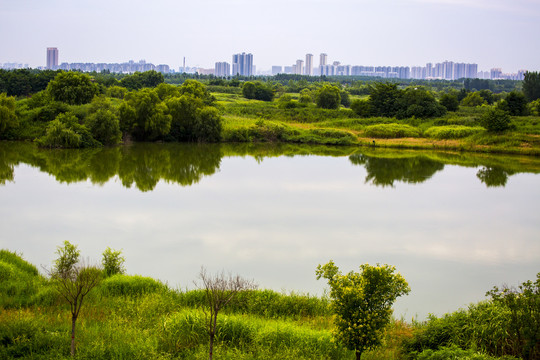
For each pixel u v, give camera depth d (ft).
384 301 37.63
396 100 317.42
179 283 61.93
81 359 36.81
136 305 50.24
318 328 47.09
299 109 336.90
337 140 257.55
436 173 166.20
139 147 223.10
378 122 300.40
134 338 41.57
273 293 56.08
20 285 53.47
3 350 37.68
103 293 53.72
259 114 317.42
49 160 172.55
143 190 124.77
